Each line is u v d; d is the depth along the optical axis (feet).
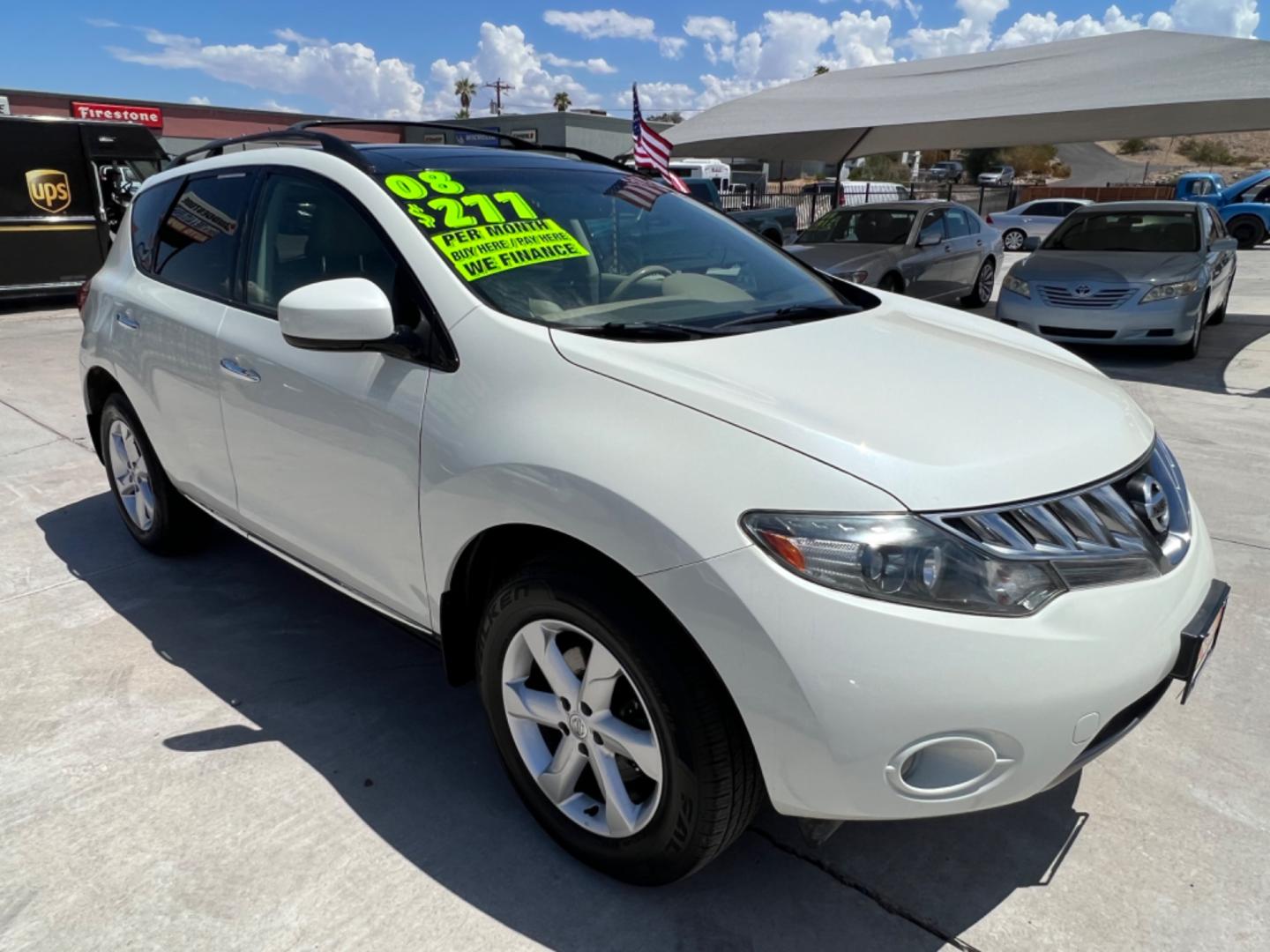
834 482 5.61
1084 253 29.09
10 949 6.29
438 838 7.43
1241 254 68.49
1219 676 9.78
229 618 11.07
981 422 6.37
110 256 12.73
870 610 5.37
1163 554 6.44
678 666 5.90
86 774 8.13
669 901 6.82
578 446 6.26
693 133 41.50
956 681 5.36
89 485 15.93
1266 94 25.98
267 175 9.59
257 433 9.07
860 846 7.41
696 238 9.86
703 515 5.68
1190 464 17.02
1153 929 6.56
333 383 8.00
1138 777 8.20
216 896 6.79
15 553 12.96
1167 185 107.14
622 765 6.73
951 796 5.63
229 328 9.41
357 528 8.17
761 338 7.54
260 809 7.73
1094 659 5.61
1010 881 7.03
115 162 40.50
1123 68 32.65
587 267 8.39
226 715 9.07
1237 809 7.78
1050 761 5.67
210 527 12.72
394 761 8.40
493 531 6.93
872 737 5.41
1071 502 5.96
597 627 6.25
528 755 7.22
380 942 6.41
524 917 6.65
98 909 6.65
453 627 7.70
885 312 9.26
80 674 9.77
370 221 8.18
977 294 41.96
